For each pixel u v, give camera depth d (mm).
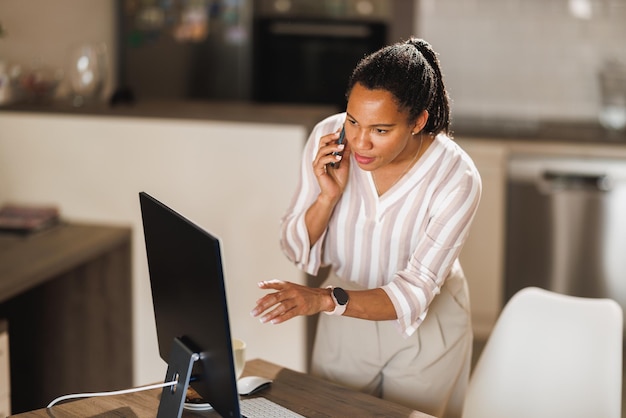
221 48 5574
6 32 4039
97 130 3846
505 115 6035
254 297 3818
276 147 3715
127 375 3922
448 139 2383
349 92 2160
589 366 2441
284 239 2482
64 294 3889
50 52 4516
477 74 6031
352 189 2436
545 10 5914
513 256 5312
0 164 3936
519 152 5230
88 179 3883
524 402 2518
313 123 3750
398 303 2258
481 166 5219
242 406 2174
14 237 3623
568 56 5945
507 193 5273
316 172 2365
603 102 5629
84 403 2193
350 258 2516
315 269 2520
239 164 3758
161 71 5570
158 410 2006
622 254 5207
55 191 3914
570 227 5234
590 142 5176
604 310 2480
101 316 3891
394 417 2146
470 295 5293
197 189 3801
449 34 6012
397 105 2094
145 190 3848
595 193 5191
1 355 3055
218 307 1746
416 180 2350
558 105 6000
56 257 3316
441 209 2324
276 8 5594
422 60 2168
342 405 2207
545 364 2510
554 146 5203
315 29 5598
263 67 5637
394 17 5566
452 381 2617
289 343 3795
